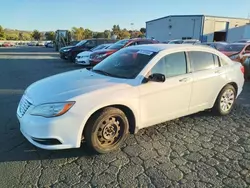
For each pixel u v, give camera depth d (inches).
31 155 136.6
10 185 111.3
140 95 145.3
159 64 157.5
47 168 125.0
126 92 140.3
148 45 182.9
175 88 161.5
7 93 276.1
